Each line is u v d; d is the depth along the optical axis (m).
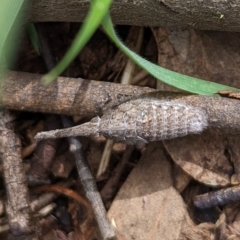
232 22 0.19
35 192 0.21
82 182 0.20
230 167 0.20
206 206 0.20
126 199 0.20
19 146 0.20
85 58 0.21
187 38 0.21
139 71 0.21
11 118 0.20
